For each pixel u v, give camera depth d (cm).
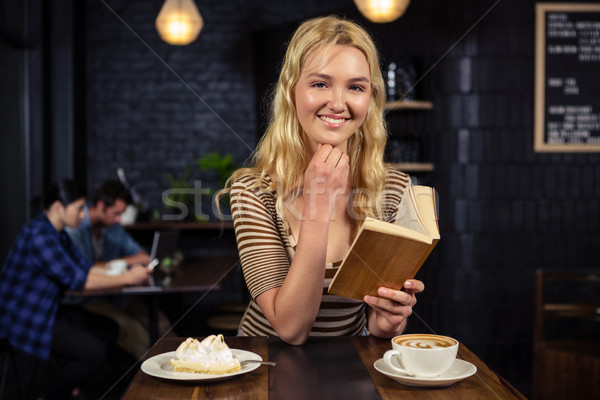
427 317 369
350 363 94
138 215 451
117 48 482
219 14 485
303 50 104
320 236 99
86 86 481
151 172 485
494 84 364
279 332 102
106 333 271
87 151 482
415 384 83
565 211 369
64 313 274
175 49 485
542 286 256
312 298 100
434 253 369
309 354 99
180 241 467
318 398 79
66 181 265
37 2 425
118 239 358
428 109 371
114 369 309
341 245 115
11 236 406
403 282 97
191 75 486
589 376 230
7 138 403
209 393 81
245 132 488
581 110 368
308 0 481
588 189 370
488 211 365
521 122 366
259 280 106
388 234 89
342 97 103
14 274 251
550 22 365
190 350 89
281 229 113
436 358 84
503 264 366
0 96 392
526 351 365
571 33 366
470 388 83
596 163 370
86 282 260
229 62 486
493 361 364
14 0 407
